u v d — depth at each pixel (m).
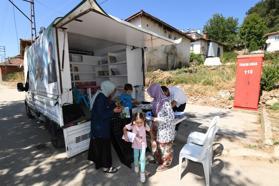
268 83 8.72
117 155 4.40
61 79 4.25
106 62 7.94
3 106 11.98
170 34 18.91
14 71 35.53
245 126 6.07
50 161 4.30
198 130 5.81
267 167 3.76
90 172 3.79
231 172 3.61
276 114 7.12
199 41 27.80
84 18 3.82
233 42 41.56
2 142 5.59
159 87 3.64
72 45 7.09
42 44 5.01
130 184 3.35
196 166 3.86
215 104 9.17
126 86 4.79
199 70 13.29
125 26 4.41
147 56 16.06
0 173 3.86
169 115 3.54
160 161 3.81
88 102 4.99
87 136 4.48
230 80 10.71
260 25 33.28
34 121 7.91
